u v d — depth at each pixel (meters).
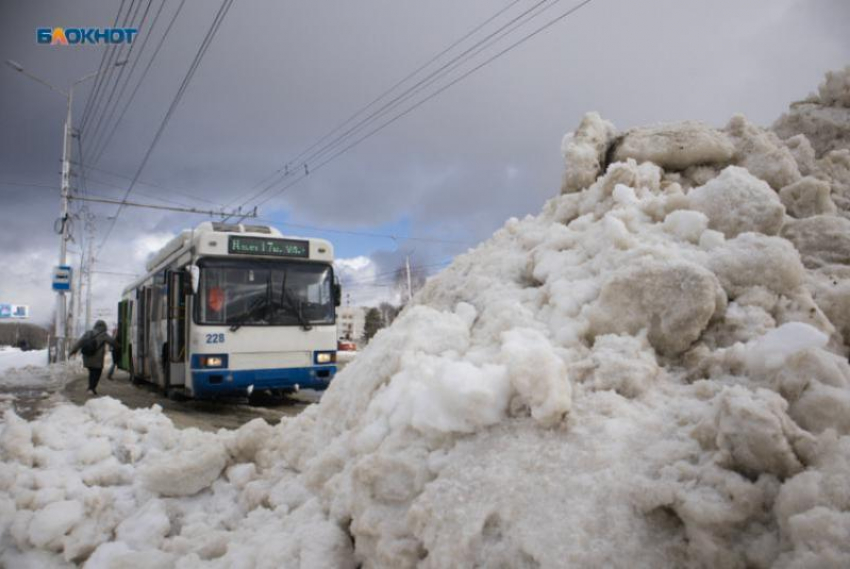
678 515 2.00
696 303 2.92
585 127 5.39
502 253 4.71
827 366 2.21
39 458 4.83
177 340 11.50
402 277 57.19
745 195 3.63
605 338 3.02
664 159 4.86
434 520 2.35
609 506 2.10
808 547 1.67
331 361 11.66
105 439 5.14
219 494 3.99
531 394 2.54
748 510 1.89
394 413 3.05
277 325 11.23
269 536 3.04
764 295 3.03
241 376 10.84
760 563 1.81
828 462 1.88
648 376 2.71
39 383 16.36
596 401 2.59
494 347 3.32
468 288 4.46
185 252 11.83
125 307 18.64
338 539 2.77
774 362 2.41
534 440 2.49
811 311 2.92
